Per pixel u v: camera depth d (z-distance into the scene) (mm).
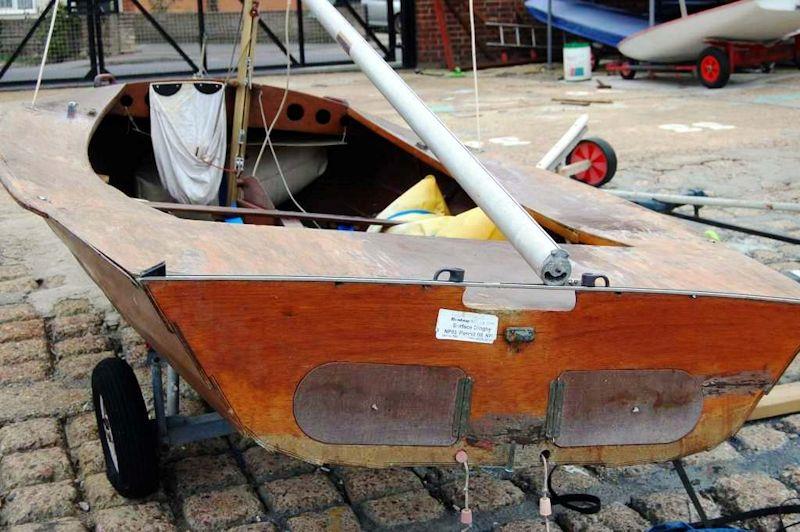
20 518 2893
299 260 2473
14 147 3613
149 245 2496
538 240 2156
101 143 5129
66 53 14719
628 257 2840
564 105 11562
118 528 2838
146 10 14773
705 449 2652
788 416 3641
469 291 2504
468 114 10938
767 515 2826
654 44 13062
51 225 3238
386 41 18797
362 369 2357
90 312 4676
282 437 2377
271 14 16406
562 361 2430
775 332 2559
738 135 8961
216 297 2207
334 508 2994
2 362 4059
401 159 5031
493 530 2898
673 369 2531
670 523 2629
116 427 2867
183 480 3139
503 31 16797
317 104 5234
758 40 12539
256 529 2875
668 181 7133
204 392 2568
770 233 4742
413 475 3203
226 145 4992
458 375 2398
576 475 3223
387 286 2271
